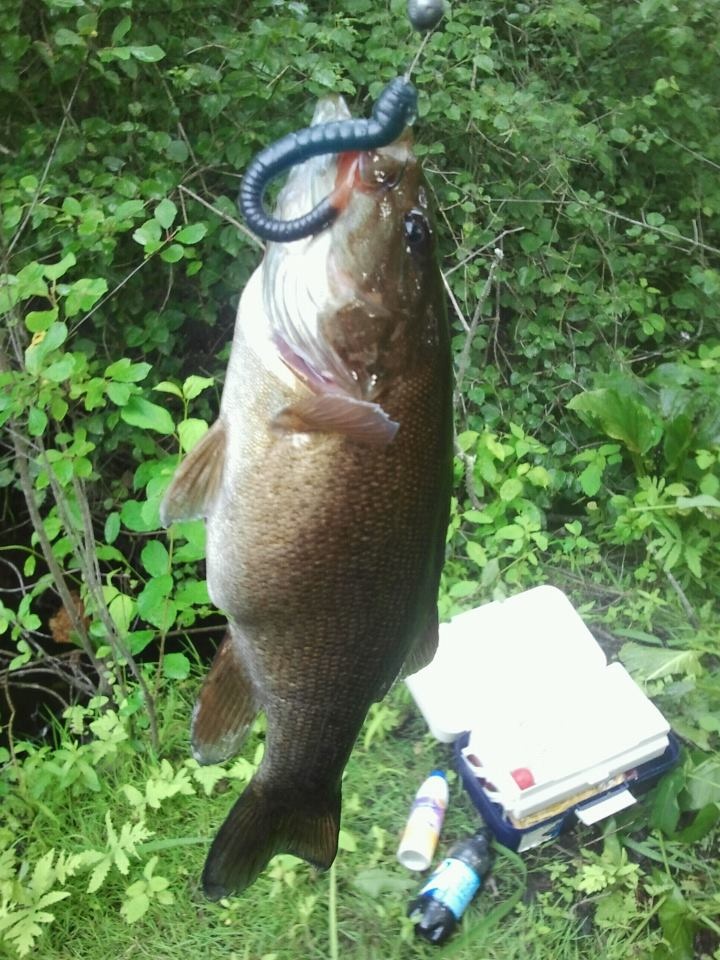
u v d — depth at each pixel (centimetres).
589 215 235
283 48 196
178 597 173
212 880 132
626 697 172
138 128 189
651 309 254
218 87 191
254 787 129
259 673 120
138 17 192
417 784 176
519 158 232
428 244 111
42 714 201
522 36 245
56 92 195
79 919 160
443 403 114
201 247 206
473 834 170
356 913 162
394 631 118
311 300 108
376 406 106
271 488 111
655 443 209
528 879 166
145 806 168
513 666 178
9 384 151
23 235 186
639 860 170
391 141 93
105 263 179
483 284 221
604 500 224
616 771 165
